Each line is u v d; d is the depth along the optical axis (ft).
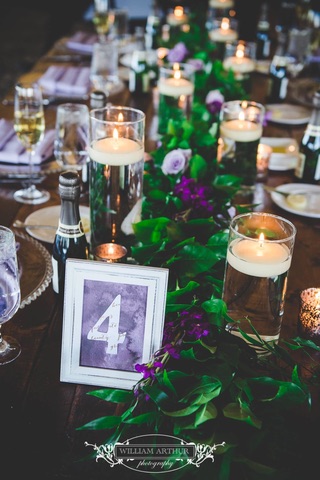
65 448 2.43
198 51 7.22
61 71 6.79
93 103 4.59
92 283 2.65
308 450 2.41
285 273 2.77
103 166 3.53
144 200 3.68
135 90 6.63
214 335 2.56
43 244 3.76
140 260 3.11
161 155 4.34
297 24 9.35
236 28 8.14
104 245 3.23
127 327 2.67
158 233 3.21
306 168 4.88
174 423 2.28
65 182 3.01
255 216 2.96
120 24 8.69
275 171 5.15
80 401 2.65
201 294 2.99
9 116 5.77
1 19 18.83
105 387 2.72
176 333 2.58
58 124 4.37
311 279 3.63
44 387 2.71
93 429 2.36
